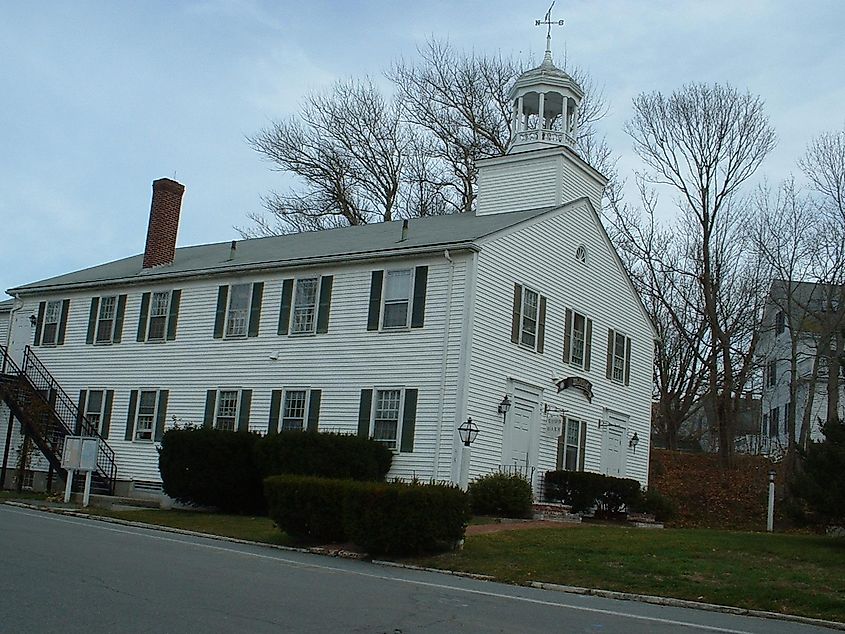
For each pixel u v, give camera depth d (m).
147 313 33.91
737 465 43.34
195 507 27.56
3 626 8.22
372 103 55.78
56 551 13.96
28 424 33.28
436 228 31.03
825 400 48.56
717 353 43.34
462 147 51.41
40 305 37.72
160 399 32.56
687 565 15.80
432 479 23.34
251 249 35.47
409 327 26.89
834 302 46.22
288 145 53.66
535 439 28.38
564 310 30.44
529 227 28.80
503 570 15.64
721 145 42.94
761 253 42.50
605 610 12.06
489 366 26.45
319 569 14.66
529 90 33.88
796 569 15.64
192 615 9.29
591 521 27.83
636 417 34.72
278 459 25.31
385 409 26.91
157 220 36.19
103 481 32.56
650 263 46.91
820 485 18.28
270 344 30.05
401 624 9.71
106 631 8.27
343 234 34.84
